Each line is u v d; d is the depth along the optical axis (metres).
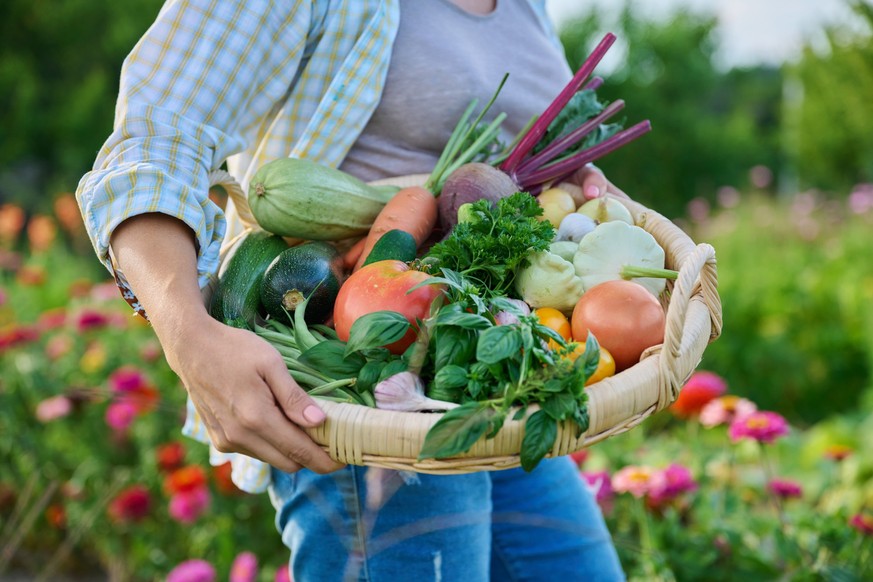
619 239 1.28
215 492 2.60
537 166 1.51
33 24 10.62
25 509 2.92
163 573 2.69
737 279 5.95
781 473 2.97
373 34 1.36
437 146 1.48
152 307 1.08
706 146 11.33
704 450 2.57
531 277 1.23
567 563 1.56
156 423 2.94
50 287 4.87
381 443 0.99
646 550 2.05
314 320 1.30
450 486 1.34
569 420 1.00
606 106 1.67
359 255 1.36
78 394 2.85
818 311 5.59
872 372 4.82
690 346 1.11
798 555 2.06
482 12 1.53
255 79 1.29
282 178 1.32
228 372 1.01
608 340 1.15
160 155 1.18
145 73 1.23
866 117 9.45
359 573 1.32
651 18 11.93
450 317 1.05
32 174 10.66
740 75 14.76
